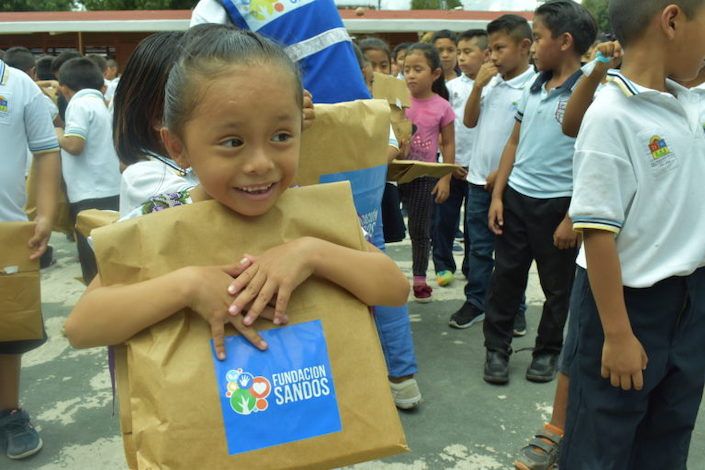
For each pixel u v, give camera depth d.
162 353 1.02
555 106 2.69
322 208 1.17
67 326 1.09
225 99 0.98
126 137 1.42
